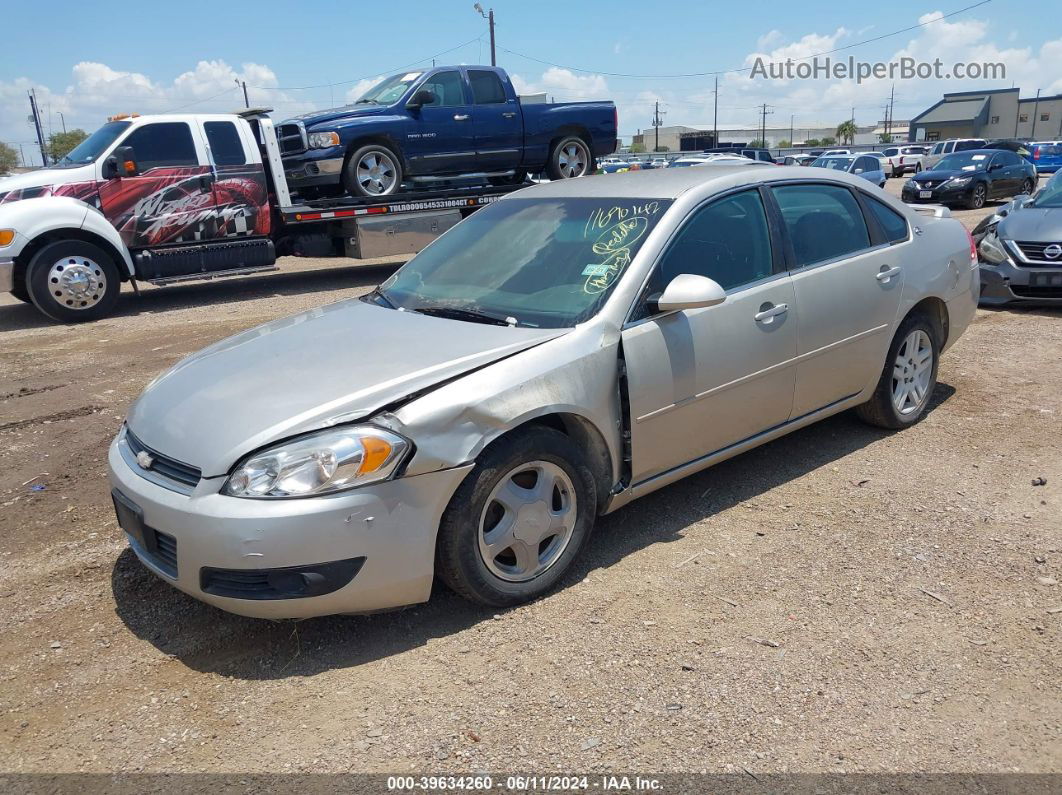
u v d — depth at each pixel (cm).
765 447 503
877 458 480
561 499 350
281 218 1174
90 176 1025
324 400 312
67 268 1005
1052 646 305
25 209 984
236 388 333
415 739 267
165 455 314
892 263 483
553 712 277
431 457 303
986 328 779
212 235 1113
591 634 319
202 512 291
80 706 289
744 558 373
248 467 293
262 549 286
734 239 414
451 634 322
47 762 263
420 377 320
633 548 386
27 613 348
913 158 3997
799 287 429
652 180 437
